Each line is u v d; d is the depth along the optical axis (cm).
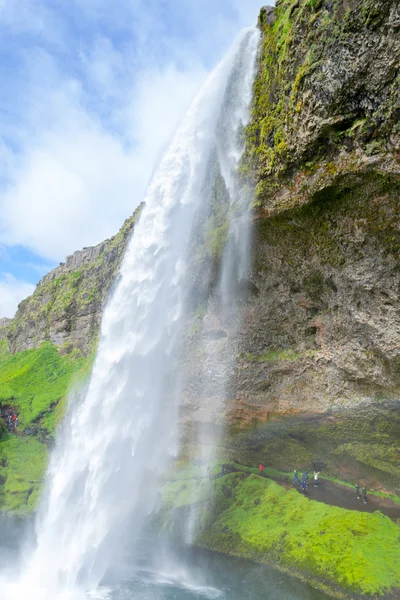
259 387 2644
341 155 1750
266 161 2069
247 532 2292
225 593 1919
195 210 2655
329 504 2273
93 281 5503
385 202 1733
